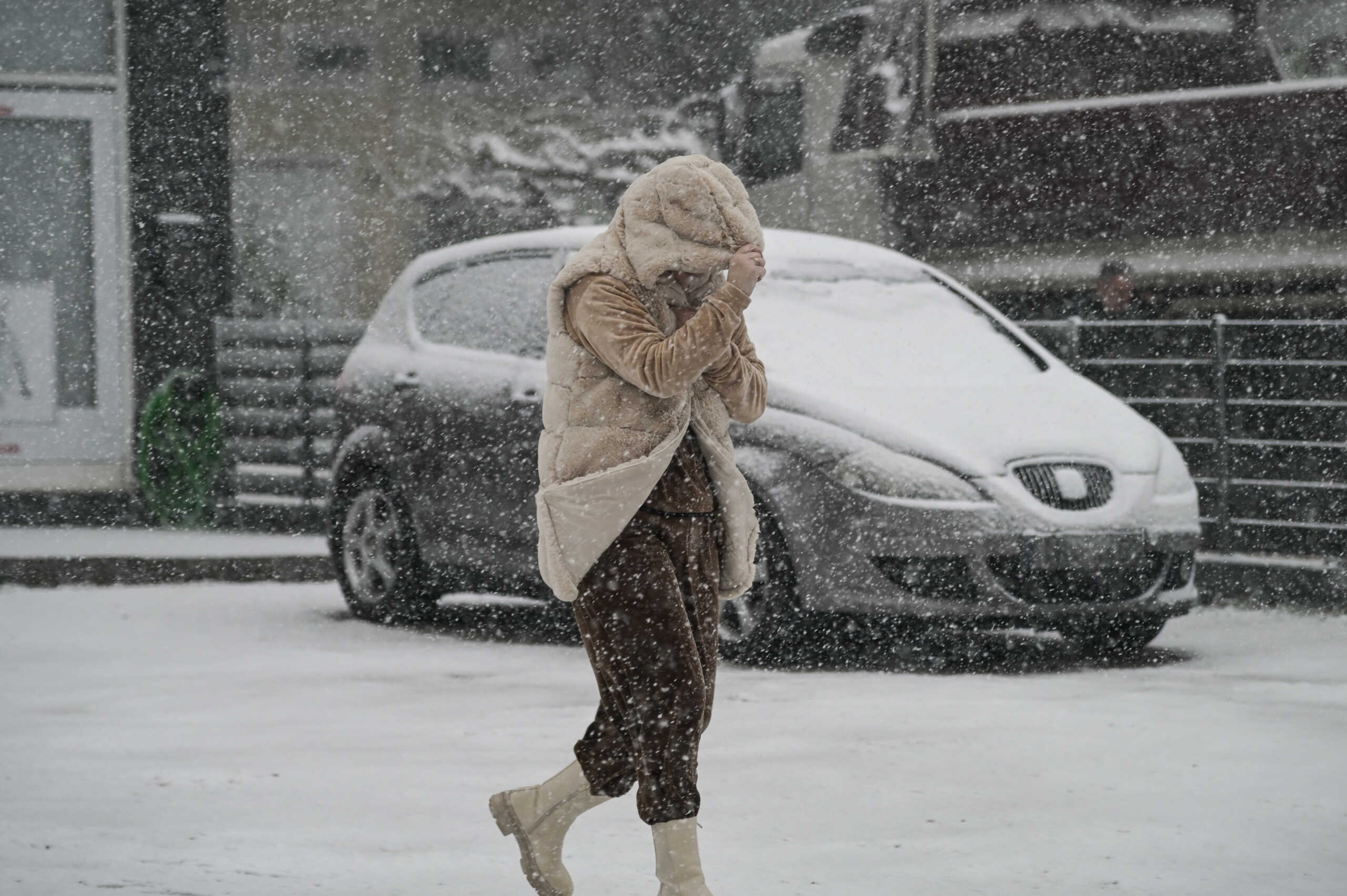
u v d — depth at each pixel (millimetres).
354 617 33812
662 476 13523
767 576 27000
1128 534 26969
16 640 29984
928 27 56188
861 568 26328
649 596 13328
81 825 16156
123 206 49000
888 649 29344
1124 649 29125
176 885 13930
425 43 83750
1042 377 30000
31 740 20656
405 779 18422
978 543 26094
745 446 27234
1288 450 41281
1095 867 14867
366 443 32875
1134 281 50625
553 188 79562
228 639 30547
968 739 20906
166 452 48406
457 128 83000
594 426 13430
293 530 48781
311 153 81812
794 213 63125
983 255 54281
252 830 16016
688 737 13266
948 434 26969
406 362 32875
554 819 13766
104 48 49031
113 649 29000
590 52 87125
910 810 17094
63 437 48719
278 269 80938
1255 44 56781
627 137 82625
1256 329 43500
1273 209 49031
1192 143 50219
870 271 31922
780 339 29047
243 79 81375
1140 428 28906
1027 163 53312
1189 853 15375
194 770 18859
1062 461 27125
